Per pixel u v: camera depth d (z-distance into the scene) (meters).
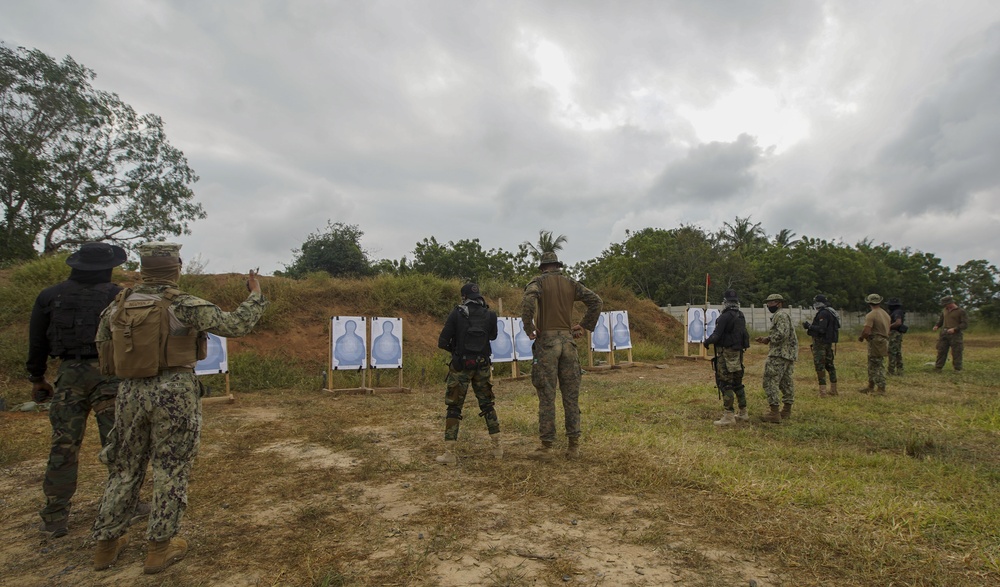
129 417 3.18
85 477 4.96
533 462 5.34
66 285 3.76
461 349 5.44
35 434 6.61
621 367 15.11
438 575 2.98
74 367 3.68
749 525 3.69
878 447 6.11
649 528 3.63
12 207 24.52
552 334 5.56
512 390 11.02
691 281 35.44
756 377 12.47
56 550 3.45
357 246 27.33
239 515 3.96
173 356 3.15
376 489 4.55
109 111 26.50
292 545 3.41
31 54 24.34
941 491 4.41
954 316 13.45
